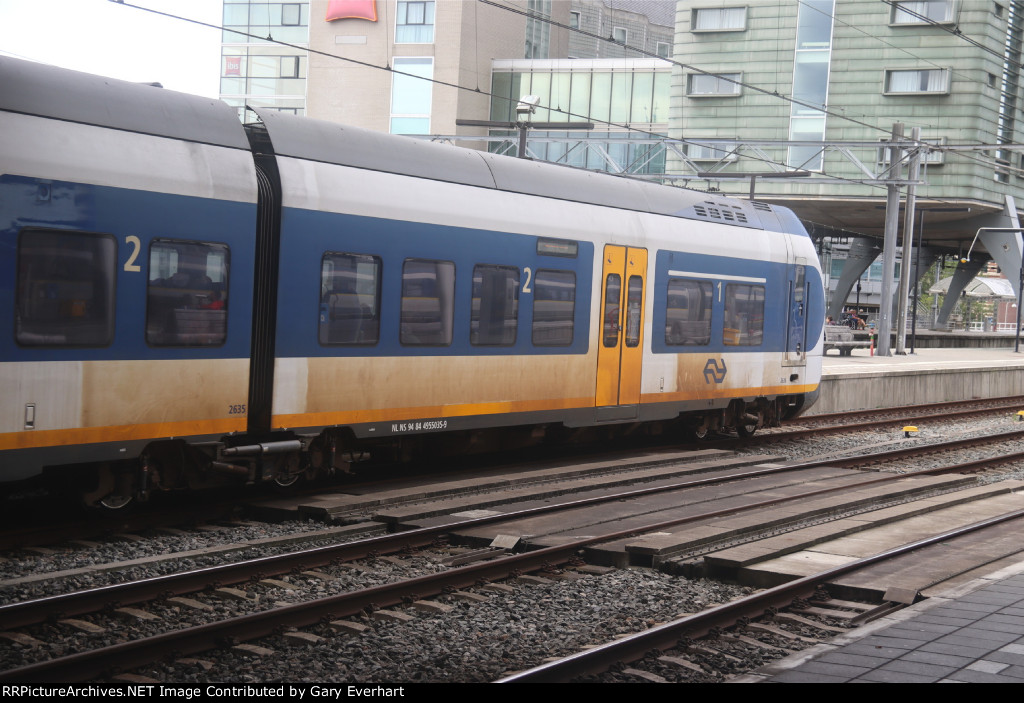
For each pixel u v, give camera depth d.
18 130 8.16
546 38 66.06
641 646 6.39
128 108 9.03
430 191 11.53
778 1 45.88
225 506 10.00
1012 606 7.25
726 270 15.66
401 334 11.27
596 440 16.38
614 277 13.80
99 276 8.66
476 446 12.97
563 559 8.89
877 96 44.72
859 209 46.88
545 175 13.15
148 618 6.73
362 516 10.05
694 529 9.80
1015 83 45.88
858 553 9.25
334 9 59.38
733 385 16.02
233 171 9.65
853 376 24.77
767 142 31.03
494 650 6.57
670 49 80.62
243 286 9.73
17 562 7.94
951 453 17.41
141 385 9.01
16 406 8.18
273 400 10.14
